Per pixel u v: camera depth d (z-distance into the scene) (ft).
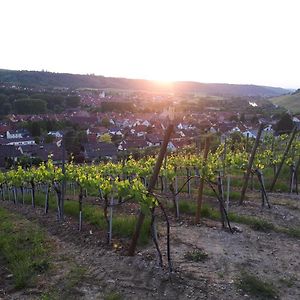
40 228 39.45
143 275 27.27
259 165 48.70
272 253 31.63
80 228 37.73
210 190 55.52
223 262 29.32
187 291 25.13
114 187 33.71
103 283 26.32
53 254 31.55
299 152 65.82
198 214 38.63
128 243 32.91
